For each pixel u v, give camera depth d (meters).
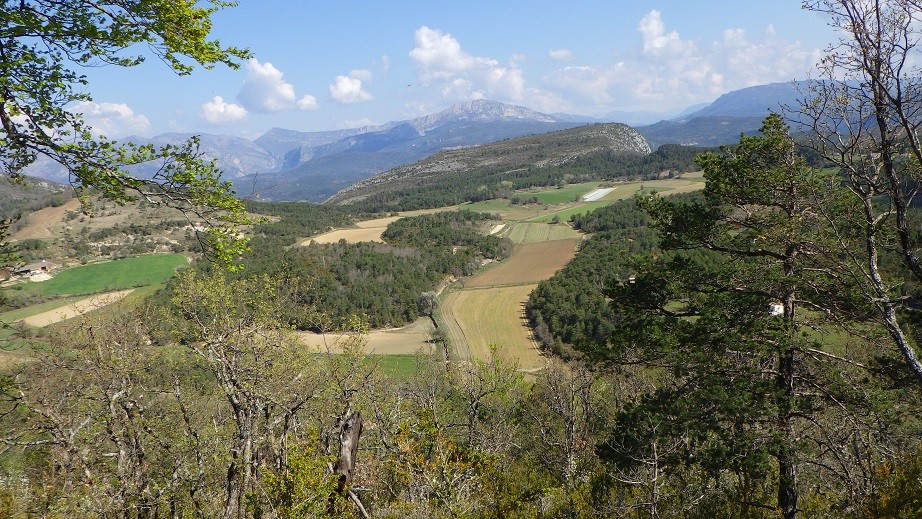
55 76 6.69
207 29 7.31
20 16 6.23
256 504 6.86
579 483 11.34
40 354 12.17
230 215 7.99
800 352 11.73
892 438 9.38
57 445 10.20
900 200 6.46
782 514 9.37
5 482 9.94
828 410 11.40
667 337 12.40
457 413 17.83
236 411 8.68
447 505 8.23
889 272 9.74
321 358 14.20
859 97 6.25
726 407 10.98
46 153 6.84
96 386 10.73
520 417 19.33
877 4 5.89
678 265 13.63
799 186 11.23
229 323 10.62
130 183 7.21
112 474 10.04
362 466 9.59
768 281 12.09
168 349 12.88
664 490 10.45
